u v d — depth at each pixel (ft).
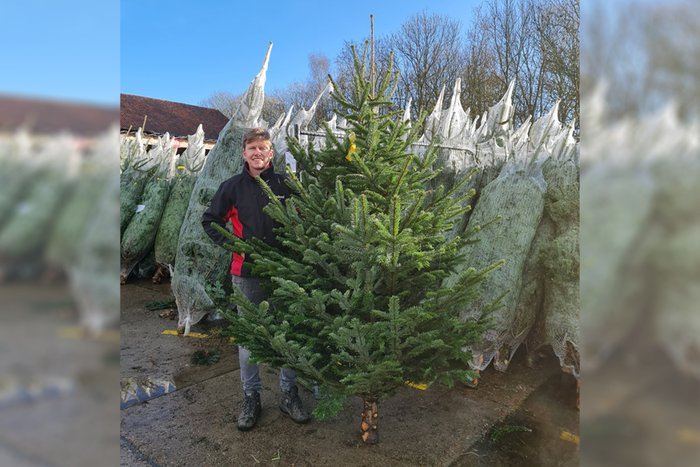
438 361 8.64
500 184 13.83
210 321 17.17
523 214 12.93
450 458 8.99
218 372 12.85
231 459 8.78
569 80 53.62
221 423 10.08
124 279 22.07
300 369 8.39
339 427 9.93
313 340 8.38
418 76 70.23
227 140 16.11
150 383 11.97
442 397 11.52
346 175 9.04
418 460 8.87
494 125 18.84
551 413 10.77
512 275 12.56
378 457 8.92
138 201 21.88
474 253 13.25
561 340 12.58
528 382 12.53
